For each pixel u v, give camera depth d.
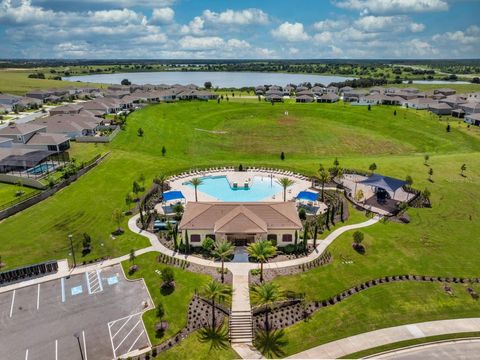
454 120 151.88
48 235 59.56
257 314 43.03
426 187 79.12
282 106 177.00
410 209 69.31
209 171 90.56
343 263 52.31
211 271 50.59
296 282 48.25
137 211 68.38
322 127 145.25
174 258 53.59
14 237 58.25
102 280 49.16
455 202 72.62
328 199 73.00
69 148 101.56
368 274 50.22
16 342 39.03
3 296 46.12
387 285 48.25
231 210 58.97
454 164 93.56
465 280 49.62
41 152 86.06
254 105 178.75
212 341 39.62
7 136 97.12
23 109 160.50
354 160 99.25
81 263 52.75
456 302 45.47
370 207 69.94
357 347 38.66
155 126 133.50
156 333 40.31
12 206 64.81
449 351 38.03
